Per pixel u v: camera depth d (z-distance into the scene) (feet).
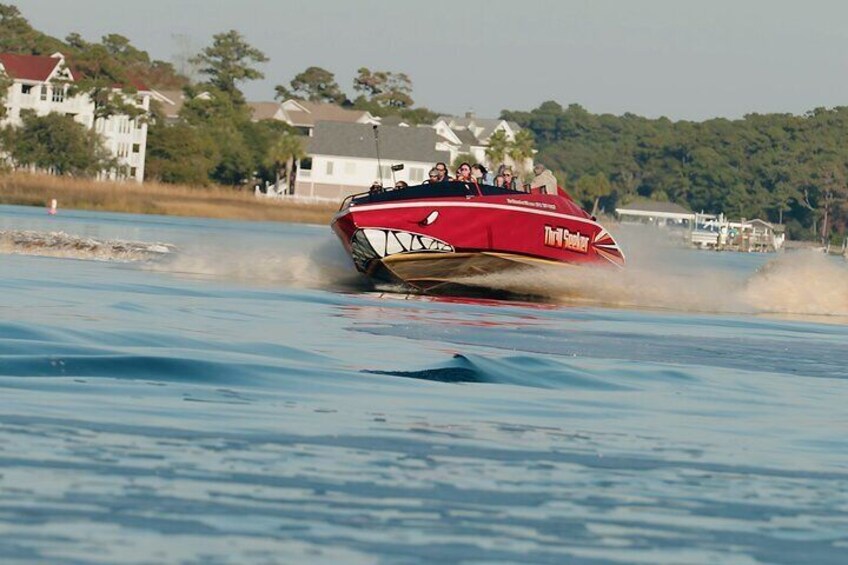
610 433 94.17
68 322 142.92
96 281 222.89
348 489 70.95
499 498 71.10
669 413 106.52
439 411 98.37
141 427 83.66
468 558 59.26
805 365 154.40
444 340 156.97
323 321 173.68
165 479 70.18
